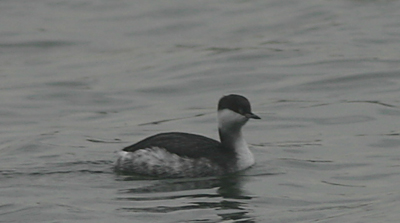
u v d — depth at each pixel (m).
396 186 13.91
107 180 14.43
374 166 15.07
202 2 28.81
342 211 12.74
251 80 21.61
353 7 27.19
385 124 17.78
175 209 12.84
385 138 16.77
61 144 17.02
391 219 12.27
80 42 25.64
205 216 12.52
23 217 12.66
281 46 24.05
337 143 16.66
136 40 25.67
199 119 18.84
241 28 26.00
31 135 17.89
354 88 20.61
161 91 21.22
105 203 13.18
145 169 14.70
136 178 14.54
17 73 23.12
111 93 21.14
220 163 14.69
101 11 28.50
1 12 28.55
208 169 14.59
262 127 18.08
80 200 13.34
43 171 14.97
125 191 13.80
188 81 21.77
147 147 14.82
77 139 17.42
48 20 27.70
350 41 24.08
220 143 15.12
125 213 12.69
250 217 12.47
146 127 18.39
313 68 22.09
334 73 21.59
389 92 20.16
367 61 22.23
